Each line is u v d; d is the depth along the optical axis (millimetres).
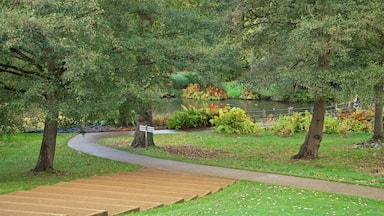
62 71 14062
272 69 16953
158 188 12516
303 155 18812
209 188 12852
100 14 14617
